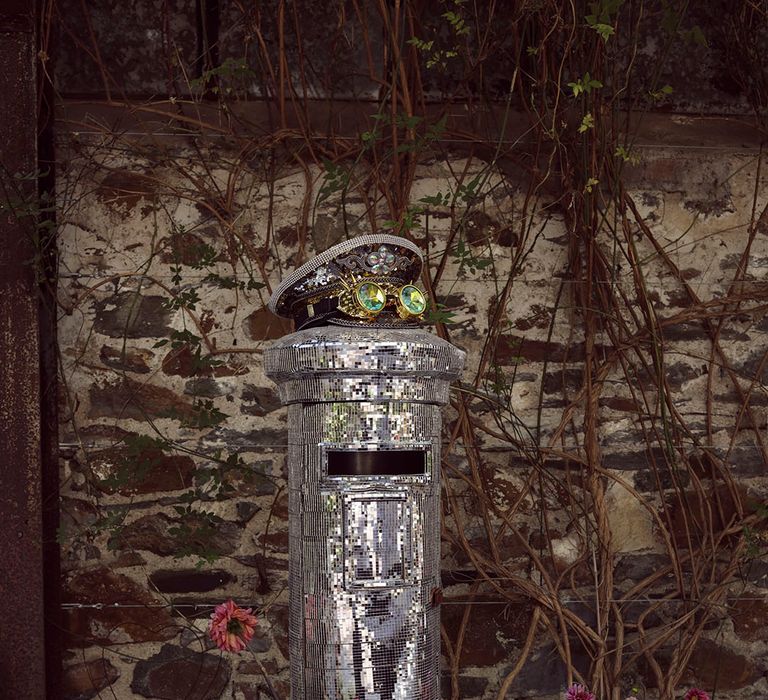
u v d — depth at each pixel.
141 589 2.63
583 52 2.67
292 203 2.75
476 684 2.69
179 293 2.70
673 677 2.68
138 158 2.71
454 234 2.70
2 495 2.53
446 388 1.96
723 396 2.83
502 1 2.82
